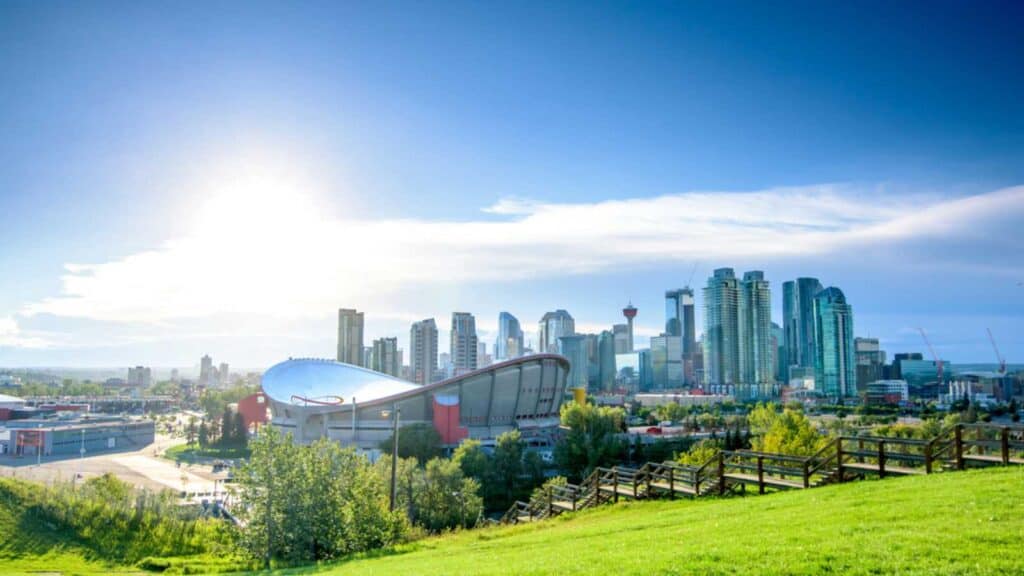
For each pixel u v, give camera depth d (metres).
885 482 30.62
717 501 36.47
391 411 182.50
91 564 56.88
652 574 18.58
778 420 107.25
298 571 35.66
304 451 46.09
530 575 20.89
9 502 64.62
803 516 25.19
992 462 30.95
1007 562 16.47
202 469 182.88
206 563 55.06
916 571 16.53
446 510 84.56
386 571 28.05
